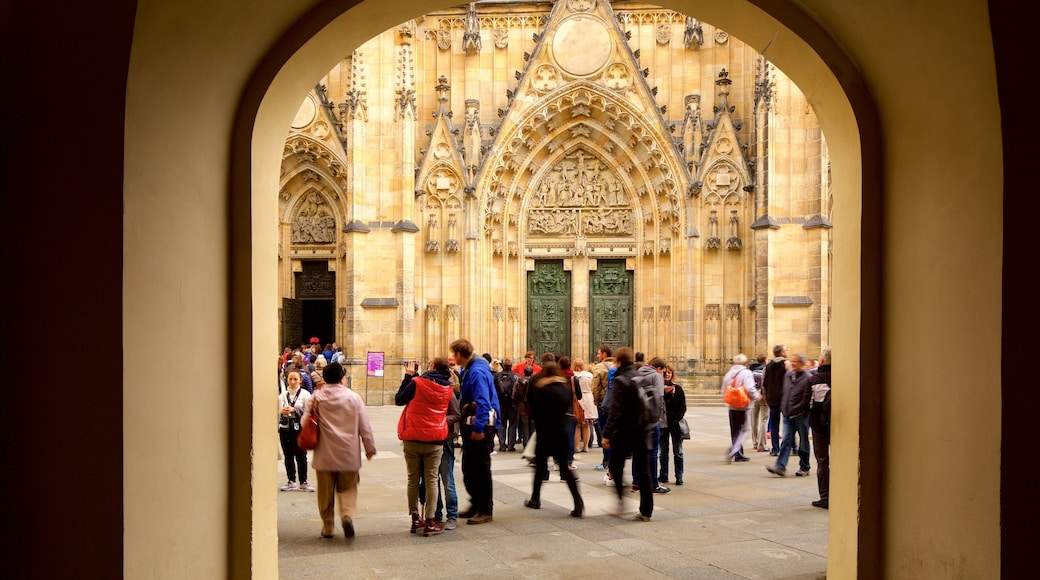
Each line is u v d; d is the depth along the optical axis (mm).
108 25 4578
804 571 8859
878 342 6484
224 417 6262
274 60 6383
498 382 20375
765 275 32562
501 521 11594
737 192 35125
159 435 5137
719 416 29562
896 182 6254
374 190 34344
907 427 6090
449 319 35188
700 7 7020
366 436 10570
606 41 35781
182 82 5344
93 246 4648
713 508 12539
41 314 4664
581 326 37344
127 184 4707
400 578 8656
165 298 5230
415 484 10750
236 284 6371
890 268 6348
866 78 6469
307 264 38250
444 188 35469
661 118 35312
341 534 10742
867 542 6492
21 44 4637
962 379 5316
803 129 32656
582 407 19781
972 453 5184
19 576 4656
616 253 37438
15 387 4668
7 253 4648
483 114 37250
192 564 5668
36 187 4672
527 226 37844
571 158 37812
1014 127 4824
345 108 36844
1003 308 4852
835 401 7129
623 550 9836
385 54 34688
